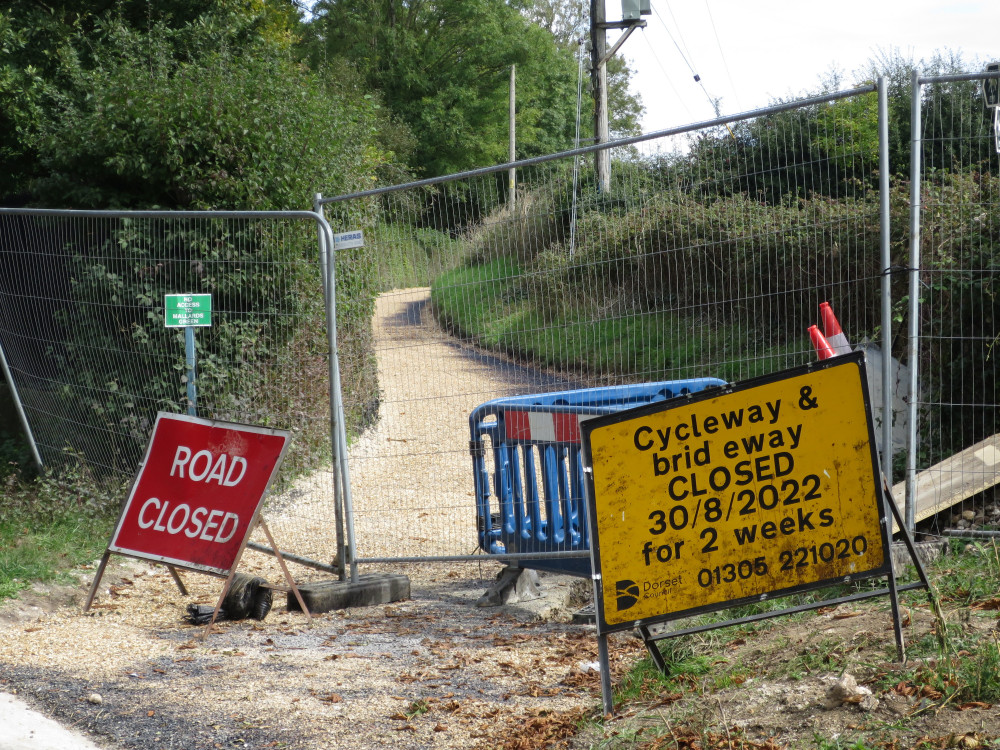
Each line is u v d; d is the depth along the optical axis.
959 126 5.62
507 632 5.59
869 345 6.74
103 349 8.14
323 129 9.89
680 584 4.05
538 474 7.99
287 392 7.57
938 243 6.00
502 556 6.08
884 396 5.10
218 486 5.94
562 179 6.02
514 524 6.39
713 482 4.07
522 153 53.81
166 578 6.77
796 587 4.02
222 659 5.00
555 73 56.78
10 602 5.77
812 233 5.53
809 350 5.55
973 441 6.18
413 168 45.84
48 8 12.73
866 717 3.35
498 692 4.47
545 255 6.10
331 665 4.91
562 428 6.14
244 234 7.53
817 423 4.05
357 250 6.74
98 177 9.18
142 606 6.08
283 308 7.43
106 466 8.02
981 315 6.27
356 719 4.16
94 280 8.14
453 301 6.46
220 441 6.01
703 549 4.05
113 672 4.75
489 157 49.06
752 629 4.70
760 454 4.07
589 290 6.05
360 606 6.22
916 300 5.32
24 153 11.77
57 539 7.04
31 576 6.18
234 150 9.02
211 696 4.43
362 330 6.82
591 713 4.03
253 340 7.62
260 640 5.41
